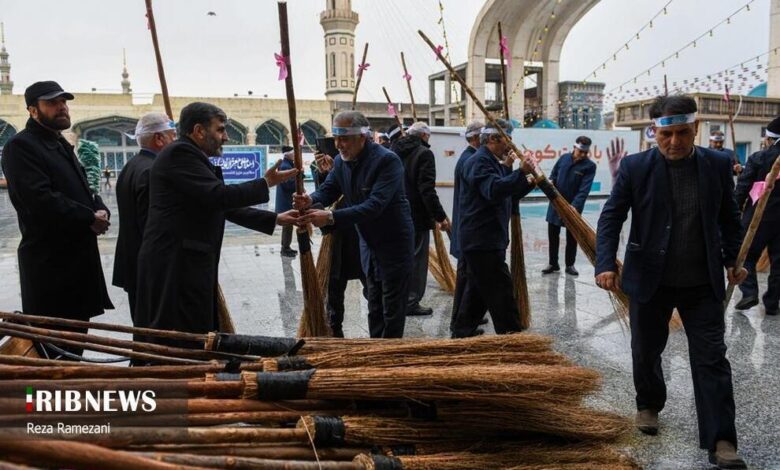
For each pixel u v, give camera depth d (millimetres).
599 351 4309
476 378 1935
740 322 4992
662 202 2838
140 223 3412
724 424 2689
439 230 6148
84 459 1156
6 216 16016
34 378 1966
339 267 4598
